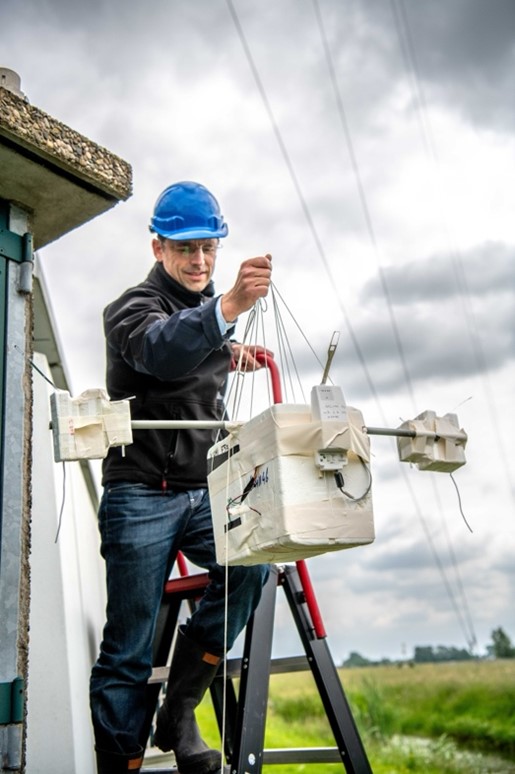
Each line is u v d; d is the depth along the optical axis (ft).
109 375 6.72
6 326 5.08
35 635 6.95
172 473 6.43
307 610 6.98
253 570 6.03
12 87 5.47
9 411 4.91
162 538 6.28
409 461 5.42
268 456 4.39
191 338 5.55
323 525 4.28
